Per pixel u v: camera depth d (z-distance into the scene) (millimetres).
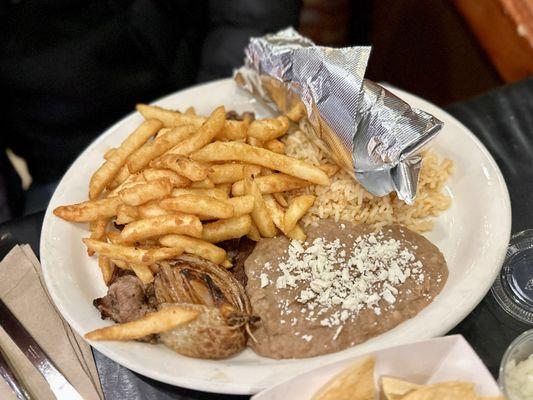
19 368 265
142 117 381
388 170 299
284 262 292
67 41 444
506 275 287
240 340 262
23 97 462
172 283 279
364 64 302
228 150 318
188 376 248
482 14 485
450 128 346
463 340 227
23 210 463
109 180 335
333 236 304
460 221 318
